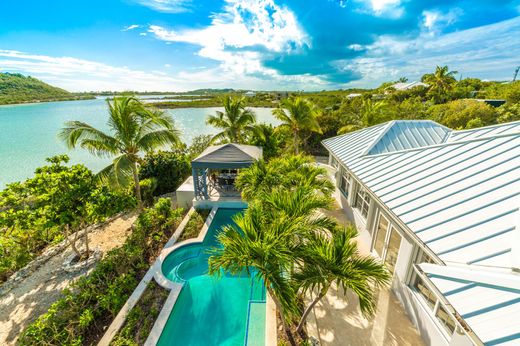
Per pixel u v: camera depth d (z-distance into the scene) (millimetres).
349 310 7445
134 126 12602
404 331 6805
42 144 32875
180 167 19047
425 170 8102
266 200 7055
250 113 23359
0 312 8195
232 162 13930
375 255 9508
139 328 7133
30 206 9000
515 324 3307
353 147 13766
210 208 14688
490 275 4020
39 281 9477
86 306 7699
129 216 14500
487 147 7512
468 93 51438
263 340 6867
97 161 27719
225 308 8164
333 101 67812
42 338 6469
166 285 8625
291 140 29125
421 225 6062
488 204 5625
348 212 12938
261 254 4984
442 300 4242
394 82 93562
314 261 5273
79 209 9008
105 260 9508
